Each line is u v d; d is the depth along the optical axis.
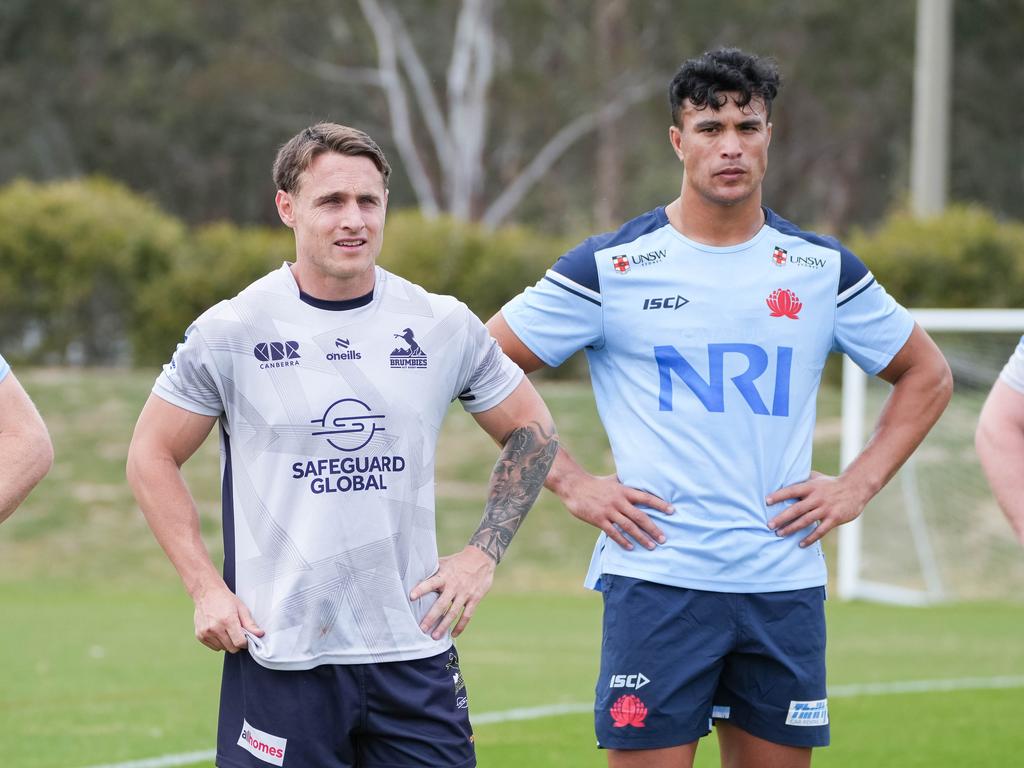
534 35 122.25
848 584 49.50
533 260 73.56
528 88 121.62
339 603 13.70
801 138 135.88
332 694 13.78
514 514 14.80
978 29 132.38
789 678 15.76
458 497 58.12
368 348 13.94
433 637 14.05
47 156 134.62
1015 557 53.50
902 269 69.25
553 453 15.09
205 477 58.81
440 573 14.18
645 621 15.73
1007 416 16.00
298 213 13.84
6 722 27.31
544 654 36.25
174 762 24.03
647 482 15.90
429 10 123.50
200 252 75.50
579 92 120.44
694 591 15.62
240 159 136.38
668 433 15.87
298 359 13.83
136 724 27.20
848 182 139.88
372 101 130.00
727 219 16.05
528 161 128.75
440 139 122.56
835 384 69.25
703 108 15.60
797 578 15.77
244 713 13.91
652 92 120.81
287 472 13.75
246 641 13.64
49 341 75.19
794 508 15.75
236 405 13.90
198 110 128.88
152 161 135.38
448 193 123.25
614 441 16.33
